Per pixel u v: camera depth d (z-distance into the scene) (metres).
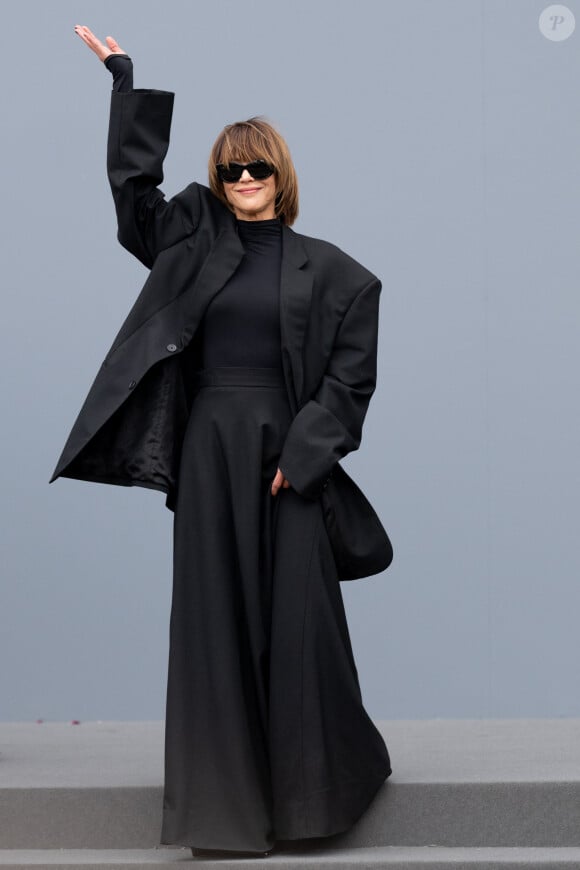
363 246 7.86
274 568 5.25
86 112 7.86
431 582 7.82
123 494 7.84
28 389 7.81
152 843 5.30
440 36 7.89
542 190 7.83
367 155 7.88
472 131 7.86
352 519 5.44
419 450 7.82
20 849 5.32
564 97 7.84
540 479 7.80
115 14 7.89
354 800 5.17
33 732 7.24
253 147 5.35
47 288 7.83
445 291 7.84
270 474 5.30
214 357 5.35
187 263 5.38
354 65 7.89
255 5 7.92
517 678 7.79
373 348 5.45
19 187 7.84
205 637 5.16
